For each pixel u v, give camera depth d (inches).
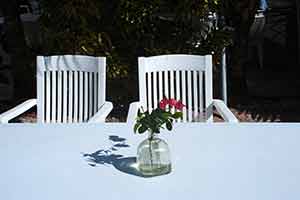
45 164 80.8
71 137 94.0
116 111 195.6
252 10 218.5
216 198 68.1
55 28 180.1
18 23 225.9
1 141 91.9
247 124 99.2
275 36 296.8
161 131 95.7
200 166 78.7
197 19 186.2
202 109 124.3
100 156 84.0
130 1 182.4
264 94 229.6
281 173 75.4
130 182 73.5
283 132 93.7
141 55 190.4
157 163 75.5
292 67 271.4
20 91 226.4
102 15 185.3
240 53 228.8
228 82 232.4
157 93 125.0
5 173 77.4
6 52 223.9
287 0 291.9
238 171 76.5
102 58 121.1
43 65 124.9
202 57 123.3
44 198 69.2
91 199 68.6
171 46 189.0
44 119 125.3
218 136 92.7
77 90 124.1
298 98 223.8
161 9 185.5
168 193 69.8
